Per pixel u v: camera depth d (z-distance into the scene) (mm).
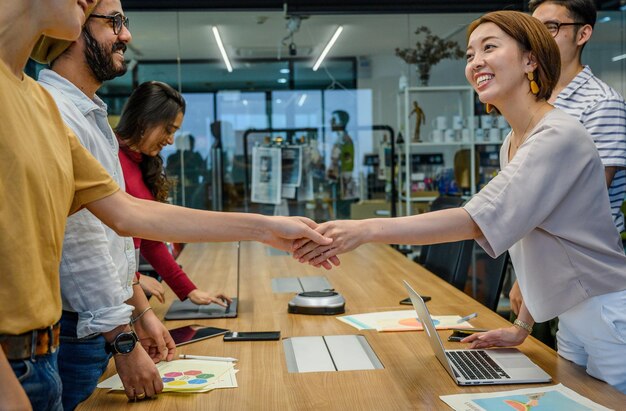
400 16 5172
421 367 1744
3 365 1033
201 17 5121
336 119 5289
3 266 1101
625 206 3848
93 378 1738
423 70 5246
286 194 5309
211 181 5273
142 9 5047
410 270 3371
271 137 5285
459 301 2574
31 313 1138
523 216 1623
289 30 5176
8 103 1129
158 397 1579
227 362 1829
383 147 5316
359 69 5246
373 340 2035
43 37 1794
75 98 1830
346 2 5090
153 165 2711
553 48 1701
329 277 3229
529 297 1785
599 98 2273
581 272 1662
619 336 1606
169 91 2590
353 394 1557
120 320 1575
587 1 2346
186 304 2637
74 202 1477
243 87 5227
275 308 2551
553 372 1693
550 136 1634
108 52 1866
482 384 1596
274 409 1475
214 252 4219
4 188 1100
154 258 2596
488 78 1746
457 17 5148
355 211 5348
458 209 1726
